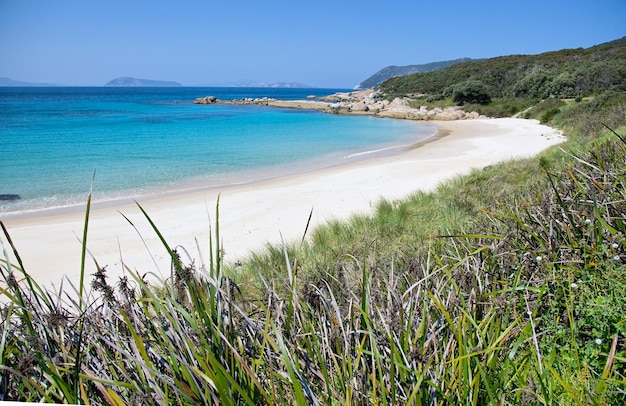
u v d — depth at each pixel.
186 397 1.40
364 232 6.54
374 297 2.32
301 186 13.48
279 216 10.07
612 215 2.71
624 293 2.07
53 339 1.68
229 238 8.77
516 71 59.69
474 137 27.14
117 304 1.81
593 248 2.42
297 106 64.56
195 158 19.55
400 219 7.07
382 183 13.25
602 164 3.54
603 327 1.94
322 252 5.73
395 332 1.85
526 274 2.54
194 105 68.81
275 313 2.03
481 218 4.75
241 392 1.37
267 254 6.18
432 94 64.56
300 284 3.24
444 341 1.88
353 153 21.31
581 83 44.56
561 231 2.80
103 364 1.66
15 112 47.25
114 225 9.91
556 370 1.85
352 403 1.63
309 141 26.06
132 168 17.08
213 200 11.97
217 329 1.53
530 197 4.30
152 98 93.12
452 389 1.58
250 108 62.16
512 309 2.26
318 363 1.84
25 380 1.36
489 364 1.71
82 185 14.22
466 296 2.38
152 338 1.80
